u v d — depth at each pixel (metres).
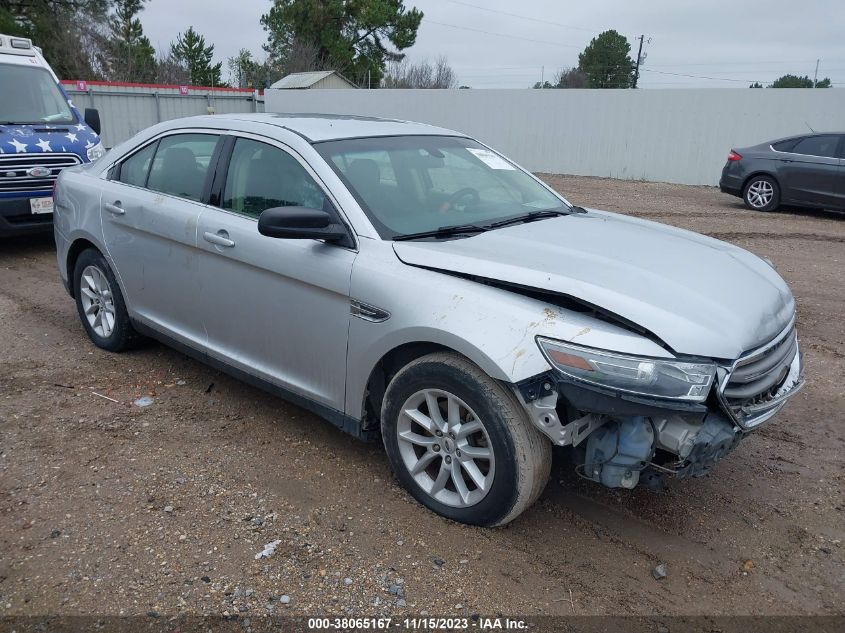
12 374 4.91
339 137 4.02
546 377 2.83
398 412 3.37
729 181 13.66
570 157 20.77
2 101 8.54
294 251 3.63
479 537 3.23
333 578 2.94
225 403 4.55
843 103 16.41
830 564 3.15
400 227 3.56
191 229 4.21
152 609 2.74
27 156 8.01
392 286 3.25
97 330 5.38
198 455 3.89
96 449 3.92
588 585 2.96
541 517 3.42
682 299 3.01
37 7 34.22
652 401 2.73
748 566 3.12
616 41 62.00
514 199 4.29
